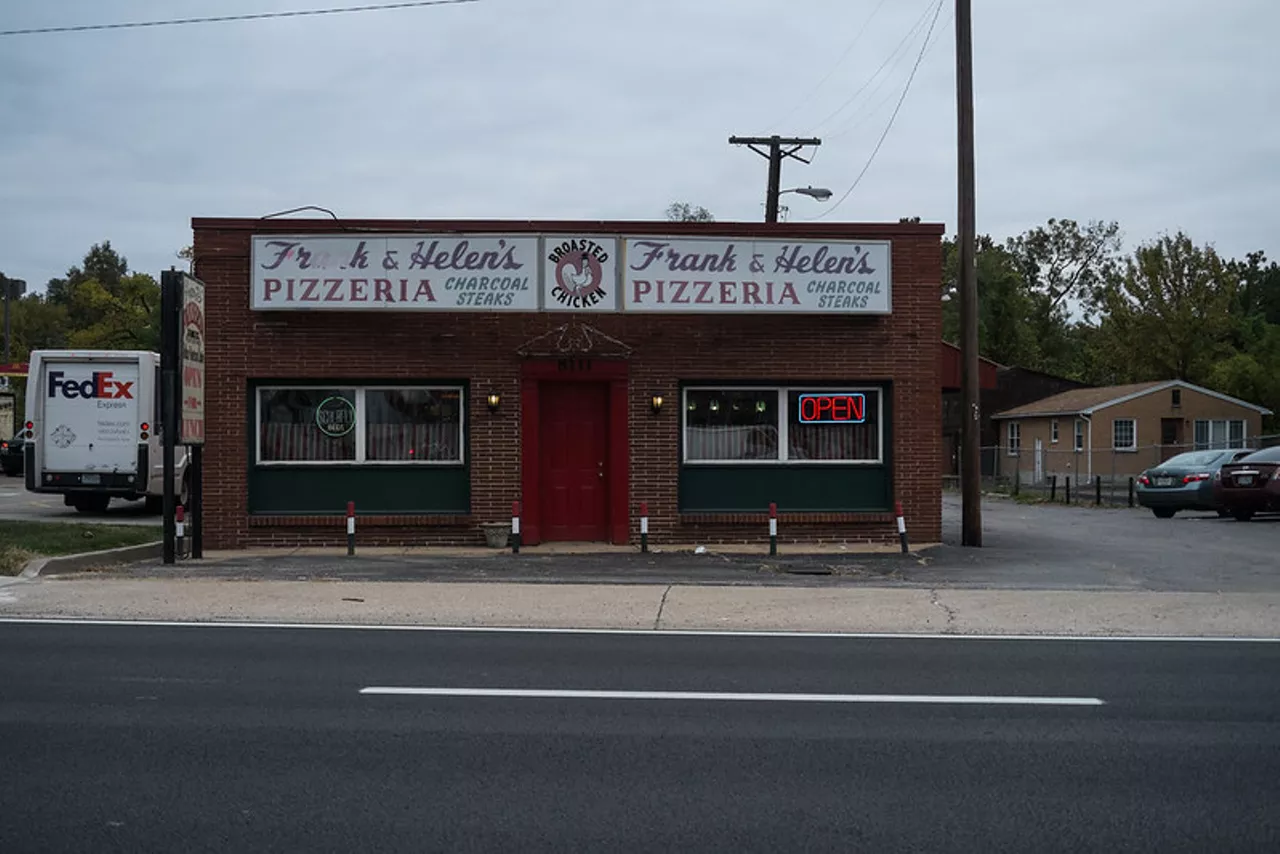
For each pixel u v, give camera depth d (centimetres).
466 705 795
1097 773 648
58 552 1548
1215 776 643
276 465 1752
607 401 1777
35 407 2178
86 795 598
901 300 1797
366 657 964
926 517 1809
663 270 1714
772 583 1393
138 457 2178
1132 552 1777
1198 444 4097
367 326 1741
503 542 1725
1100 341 6450
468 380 1753
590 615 1179
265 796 598
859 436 1820
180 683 859
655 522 1764
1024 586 1401
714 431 1798
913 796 605
